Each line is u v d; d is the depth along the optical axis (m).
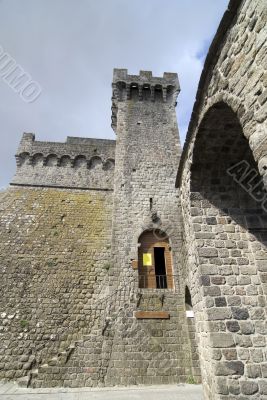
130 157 15.32
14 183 15.53
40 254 12.56
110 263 11.90
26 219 13.86
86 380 9.30
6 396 7.96
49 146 17.22
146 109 17.52
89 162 16.97
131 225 13.00
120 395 8.03
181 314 10.83
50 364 9.53
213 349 5.66
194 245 6.89
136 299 11.02
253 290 6.31
